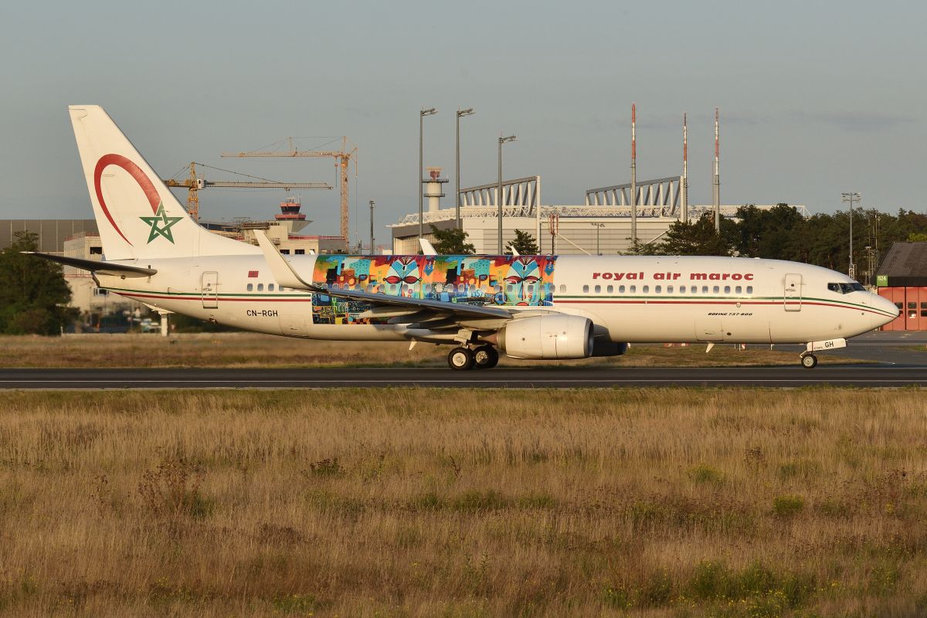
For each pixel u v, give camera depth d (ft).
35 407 368.07
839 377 487.61
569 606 150.71
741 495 222.48
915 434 302.66
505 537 185.16
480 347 543.80
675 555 170.71
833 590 156.35
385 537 183.32
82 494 219.00
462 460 259.19
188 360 606.96
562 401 372.79
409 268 544.21
